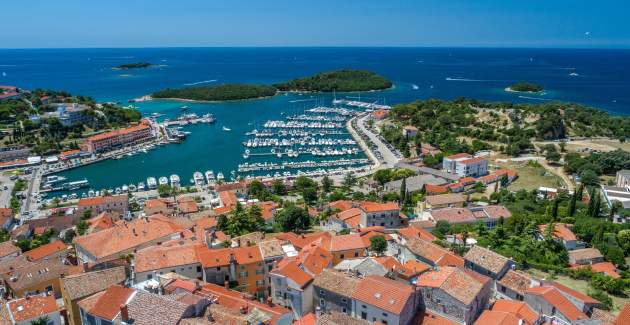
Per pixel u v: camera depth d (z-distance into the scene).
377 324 70.88
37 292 99.88
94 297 77.56
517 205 167.50
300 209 152.38
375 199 190.12
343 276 84.81
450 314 77.38
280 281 89.38
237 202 175.62
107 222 155.75
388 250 115.75
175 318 66.19
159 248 106.62
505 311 77.19
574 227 132.12
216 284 100.12
